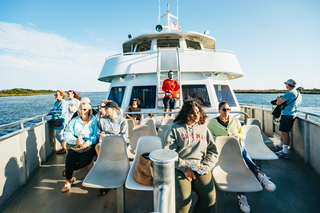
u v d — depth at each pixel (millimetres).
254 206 2486
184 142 2023
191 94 5285
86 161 2988
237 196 2660
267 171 3498
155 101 5340
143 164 2156
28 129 3352
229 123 2822
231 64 5582
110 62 5867
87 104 3229
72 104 5406
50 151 4672
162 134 3939
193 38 6852
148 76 5516
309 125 3701
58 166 3965
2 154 2580
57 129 4598
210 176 2006
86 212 2420
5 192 2617
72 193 2869
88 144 2975
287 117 4070
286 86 4207
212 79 5531
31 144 3547
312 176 3268
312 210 2381
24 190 2961
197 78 5418
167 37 6660
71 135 3002
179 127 2068
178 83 5020
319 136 3266
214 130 2850
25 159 3182
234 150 2475
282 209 2414
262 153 3096
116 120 3236
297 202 2551
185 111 2037
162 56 5559
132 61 5543
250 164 2566
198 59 5414
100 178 2381
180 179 1878
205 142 2059
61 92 4691
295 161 3941
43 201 2664
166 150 1244
